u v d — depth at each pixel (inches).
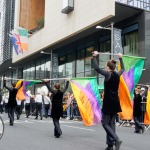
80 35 1175.0
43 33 1425.9
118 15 988.6
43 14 1819.6
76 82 443.2
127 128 539.5
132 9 951.6
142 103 549.0
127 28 1032.2
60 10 1254.9
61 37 1236.5
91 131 462.3
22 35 1612.9
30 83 684.7
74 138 375.6
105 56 1120.2
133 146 321.7
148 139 382.3
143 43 952.3
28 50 1601.9
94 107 426.6
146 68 924.6
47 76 1563.7
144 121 506.9
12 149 289.1
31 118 794.2
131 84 399.9
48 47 1403.8
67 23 1193.4
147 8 1075.9
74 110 757.9
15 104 541.6
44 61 1619.1
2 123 329.7
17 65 1958.7
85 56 1254.3
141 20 969.5
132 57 407.2
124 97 347.3
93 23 1024.2
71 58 1363.2
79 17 1109.1
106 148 279.3
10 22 2132.1
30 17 1788.9
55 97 380.8
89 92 438.0
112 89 268.2
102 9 978.1
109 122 273.4
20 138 367.9
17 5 1791.3
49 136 393.1
